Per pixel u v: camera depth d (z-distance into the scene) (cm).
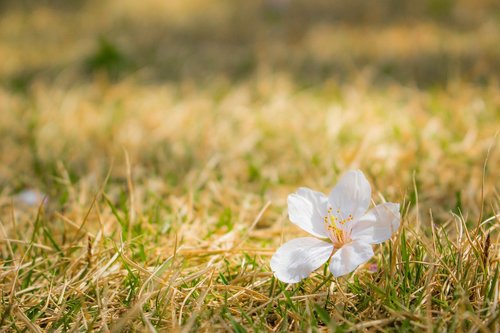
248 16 108
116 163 52
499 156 49
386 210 36
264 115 62
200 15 112
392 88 68
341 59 81
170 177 49
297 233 42
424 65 75
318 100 66
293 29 97
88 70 82
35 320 36
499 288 35
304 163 51
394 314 34
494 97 61
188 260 40
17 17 118
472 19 94
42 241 42
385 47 84
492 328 34
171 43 95
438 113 58
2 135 59
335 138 54
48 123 62
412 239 38
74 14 118
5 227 43
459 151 51
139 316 36
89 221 44
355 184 37
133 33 102
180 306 36
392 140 53
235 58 85
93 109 67
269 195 47
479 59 75
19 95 73
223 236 41
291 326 35
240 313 36
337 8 108
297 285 36
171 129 59
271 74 76
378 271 37
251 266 39
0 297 38
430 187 46
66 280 38
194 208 46
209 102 67
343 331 34
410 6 104
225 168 51
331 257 36
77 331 35
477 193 45
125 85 75
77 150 54
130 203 44
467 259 37
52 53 92
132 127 60
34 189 48
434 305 35
